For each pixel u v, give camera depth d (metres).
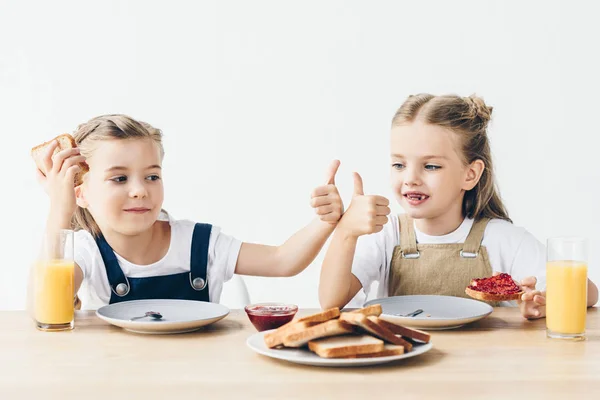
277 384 0.97
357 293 1.86
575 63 3.06
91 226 1.75
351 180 3.12
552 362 1.09
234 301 1.88
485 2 3.07
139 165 1.63
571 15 3.05
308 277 3.11
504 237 1.89
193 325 1.26
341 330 1.07
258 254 1.79
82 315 1.44
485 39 3.08
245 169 3.12
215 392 0.94
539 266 1.84
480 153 1.86
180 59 3.10
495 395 0.93
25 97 3.11
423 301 1.51
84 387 0.96
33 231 3.12
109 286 1.72
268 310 1.33
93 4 3.09
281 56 3.09
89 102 3.11
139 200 1.62
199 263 1.78
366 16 3.08
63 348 1.17
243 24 3.09
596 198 3.10
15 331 1.29
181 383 0.98
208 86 3.10
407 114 1.81
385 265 1.93
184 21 3.09
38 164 1.62
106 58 3.10
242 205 3.13
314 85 3.10
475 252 1.87
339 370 1.04
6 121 3.11
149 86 3.11
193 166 3.12
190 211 3.13
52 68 3.10
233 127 3.11
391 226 1.94
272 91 3.10
